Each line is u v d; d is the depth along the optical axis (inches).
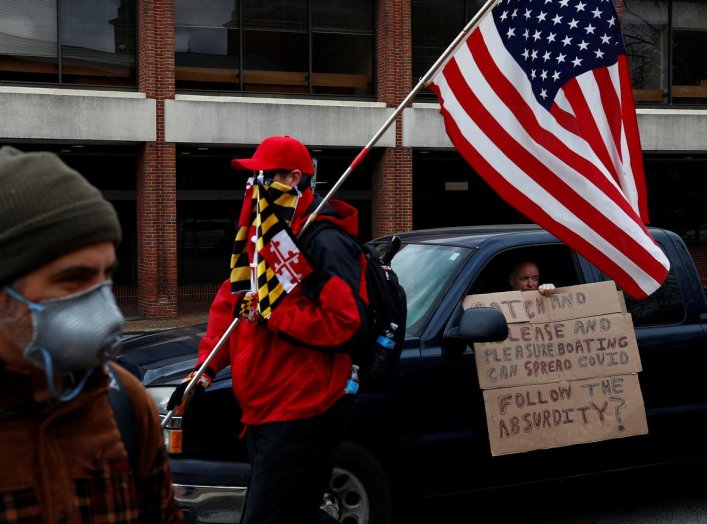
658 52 843.4
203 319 702.5
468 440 184.7
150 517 69.0
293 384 130.3
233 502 162.4
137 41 706.2
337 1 766.5
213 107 713.6
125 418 65.4
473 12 788.6
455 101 165.3
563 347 193.2
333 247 128.7
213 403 163.2
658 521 210.1
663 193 937.5
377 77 774.5
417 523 207.9
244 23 744.3
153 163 700.7
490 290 200.1
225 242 852.6
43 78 687.1
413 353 180.1
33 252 55.7
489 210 916.0
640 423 197.2
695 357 208.4
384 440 179.5
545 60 168.2
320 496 136.2
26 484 57.3
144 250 705.0
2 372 57.2
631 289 168.9
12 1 675.4
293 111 735.7
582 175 167.0
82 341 57.4
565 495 230.4
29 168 57.2
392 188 763.4
